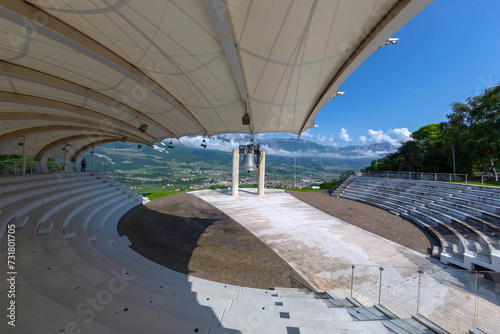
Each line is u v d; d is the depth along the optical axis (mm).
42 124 13211
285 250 8500
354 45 5164
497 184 15820
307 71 6391
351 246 8977
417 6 3594
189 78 6746
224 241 9281
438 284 4984
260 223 12086
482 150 18438
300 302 4438
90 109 9945
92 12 3857
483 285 4500
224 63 5898
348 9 4000
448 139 21188
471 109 19250
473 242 8203
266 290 5445
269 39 4938
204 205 16359
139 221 11688
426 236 10211
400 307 4934
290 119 11039
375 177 24203
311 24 4441
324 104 9141
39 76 6059
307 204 17672
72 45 4488
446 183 15945
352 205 17578
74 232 6965
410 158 28094
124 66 5762
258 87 7344
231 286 5621
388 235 10336
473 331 4113
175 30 4551
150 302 3082
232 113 10062
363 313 4281
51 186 11133
